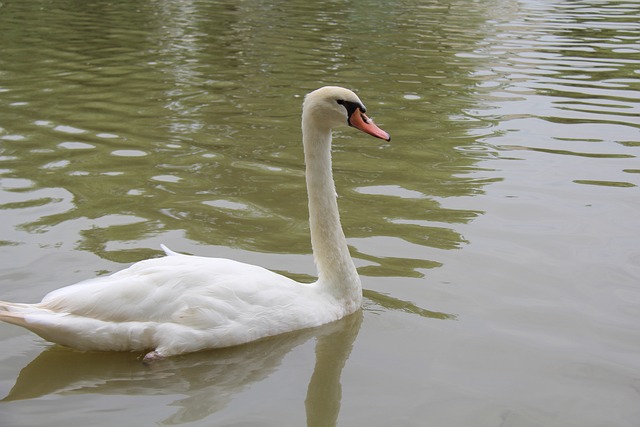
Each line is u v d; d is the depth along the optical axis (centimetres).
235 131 1229
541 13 2730
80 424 507
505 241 829
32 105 1343
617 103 1447
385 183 1012
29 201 907
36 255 756
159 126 1242
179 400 541
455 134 1241
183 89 1484
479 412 533
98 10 2530
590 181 1020
